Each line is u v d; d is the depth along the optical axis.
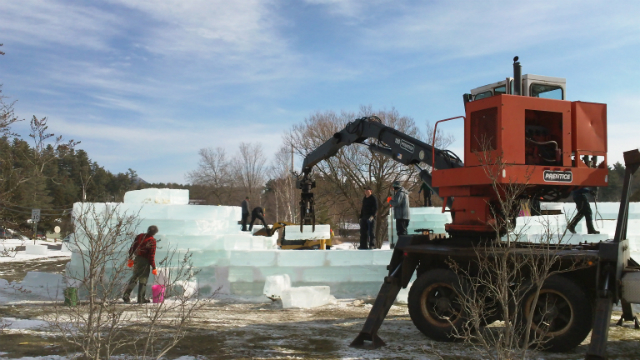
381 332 6.83
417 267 6.94
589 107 6.45
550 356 5.43
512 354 4.90
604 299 5.14
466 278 6.03
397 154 9.17
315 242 15.38
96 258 4.36
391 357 5.51
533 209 7.17
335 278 10.23
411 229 16.92
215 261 10.41
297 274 10.20
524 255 5.42
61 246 24.52
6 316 7.43
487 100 6.26
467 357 5.50
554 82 7.25
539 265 5.52
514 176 5.96
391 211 17.91
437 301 6.32
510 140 6.04
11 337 5.89
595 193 7.73
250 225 23.59
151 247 8.83
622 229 5.61
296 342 6.19
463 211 6.68
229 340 6.22
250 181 57.69
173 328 6.75
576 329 5.34
